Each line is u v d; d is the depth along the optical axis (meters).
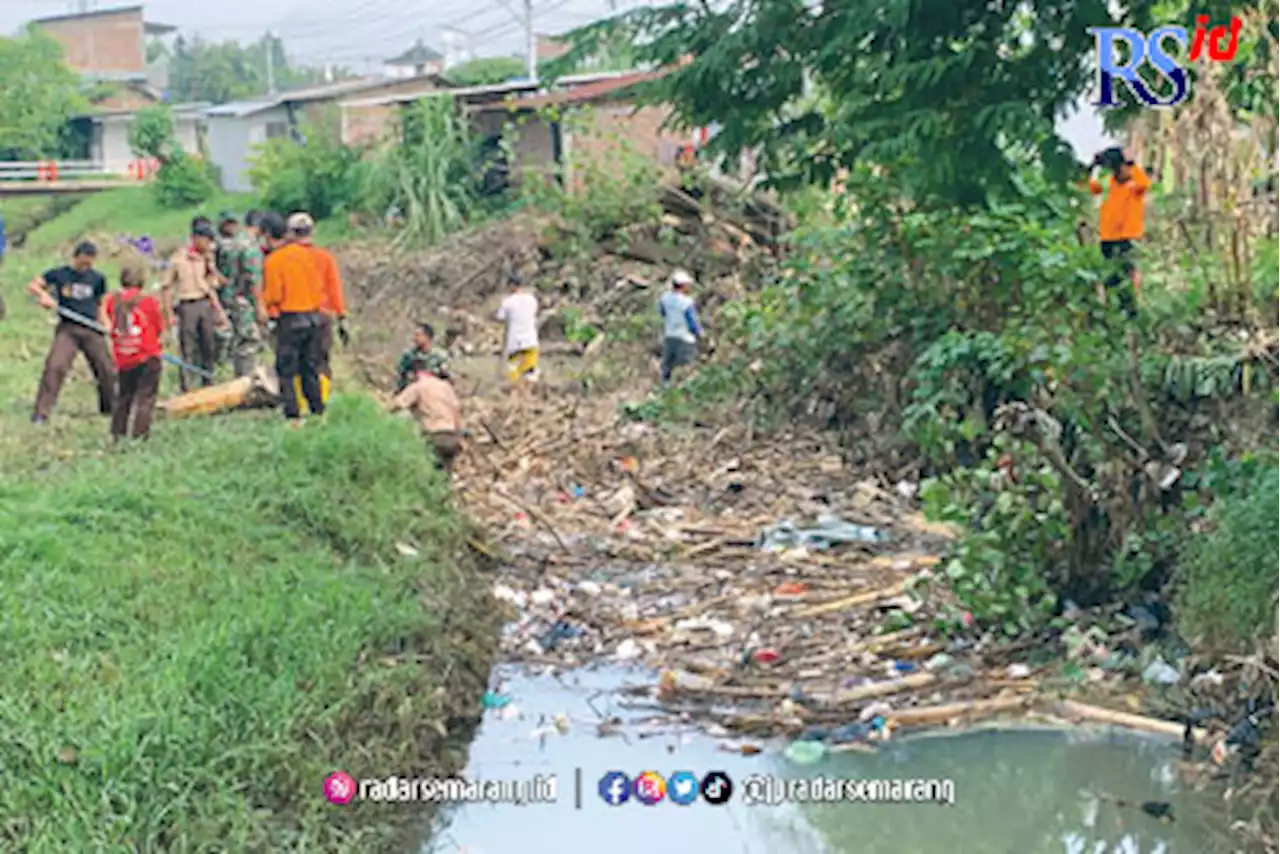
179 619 7.53
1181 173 11.57
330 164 39.62
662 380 17.09
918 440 10.98
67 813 5.57
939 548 10.97
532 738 7.89
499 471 13.37
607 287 22.52
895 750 7.72
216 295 14.70
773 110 9.54
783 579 10.36
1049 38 8.48
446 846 6.74
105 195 51.72
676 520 12.02
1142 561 8.86
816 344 14.38
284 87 98.81
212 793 6.04
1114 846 6.83
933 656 8.84
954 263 12.51
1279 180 10.95
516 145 35.31
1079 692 8.25
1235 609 7.52
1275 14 9.49
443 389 12.62
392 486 10.58
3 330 19.03
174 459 10.63
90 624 7.23
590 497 12.73
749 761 7.63
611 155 25.69
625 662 9.02
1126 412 9.42
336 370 18.28
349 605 8.25
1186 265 10.86
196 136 65.56
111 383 13.15
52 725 6.04
